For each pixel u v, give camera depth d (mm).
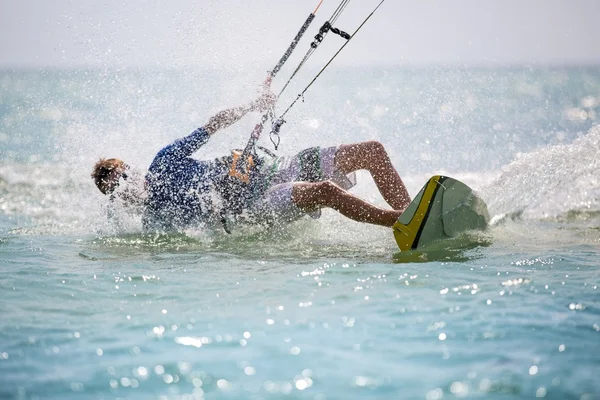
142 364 10945
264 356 11164
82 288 15344
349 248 19297
